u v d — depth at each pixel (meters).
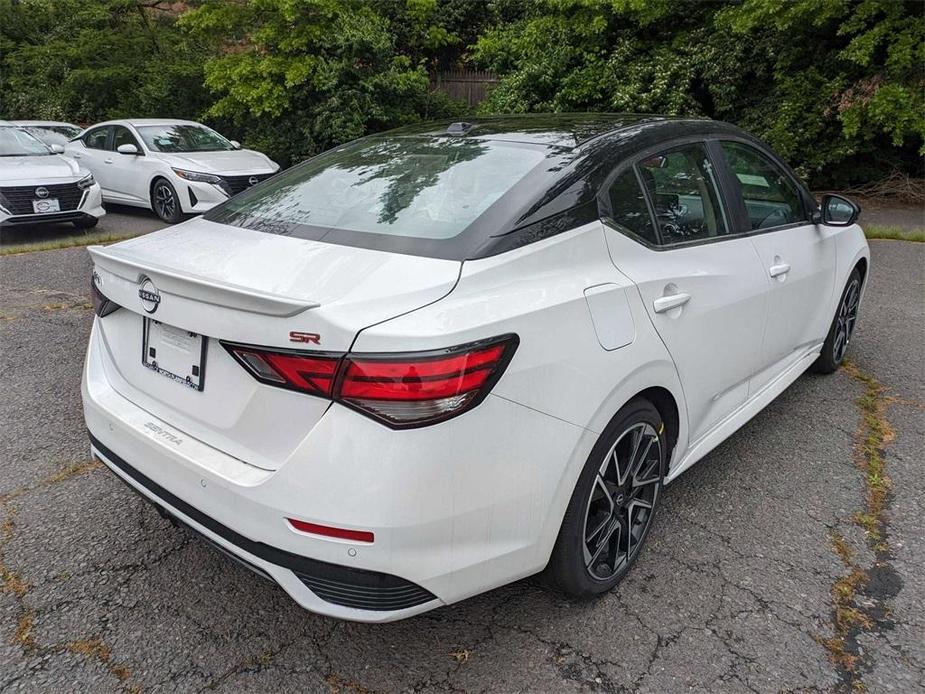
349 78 14.12
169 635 2.36
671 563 2.73
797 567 2.71
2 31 19.86
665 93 11.80
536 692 2.14
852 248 4.34
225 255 2.32
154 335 2.35
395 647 2.32
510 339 1.97
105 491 3.18
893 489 3.24
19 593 2.53
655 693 2.13
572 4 12.30
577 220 2.36
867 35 9.73
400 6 16.42
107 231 9.38
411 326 1.85
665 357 2.54
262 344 1.92
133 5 17.75
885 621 2.43
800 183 3.86
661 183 2.79
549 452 2.09
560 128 2.89
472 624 2.42
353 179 2.79
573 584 2.39
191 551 2.78
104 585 2.58
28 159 8.98
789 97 11.13
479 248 2.13
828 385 4.39
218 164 9.93
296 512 1.88
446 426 1.85
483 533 2.00
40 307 5.80
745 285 3.07
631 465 2.53
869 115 9.89
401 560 1.87
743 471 3.41
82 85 17.17
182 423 2.25
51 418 3.86
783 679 2.18
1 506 3.04
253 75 13.91
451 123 3.25
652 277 2.53
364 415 1.82
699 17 12.34
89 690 2.13
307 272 2.10
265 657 2.27
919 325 5.48
